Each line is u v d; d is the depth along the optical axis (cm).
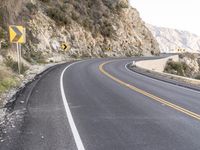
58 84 1369
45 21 3472
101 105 937
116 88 1356
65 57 3538
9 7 2008
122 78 1869
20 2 2341
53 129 654
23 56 2267
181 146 574
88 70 2280
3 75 1219
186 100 1127
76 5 4797
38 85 1302
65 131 643
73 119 745
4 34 1800
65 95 1084
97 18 5350
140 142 589
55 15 3762
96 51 4725
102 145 563
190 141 607
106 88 1334
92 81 1573
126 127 693
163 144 582
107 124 712
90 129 665
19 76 1471
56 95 1078
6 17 1925
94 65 2889
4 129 641
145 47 6888
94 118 765
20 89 1161
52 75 1753
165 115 834
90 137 609
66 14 4172
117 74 2142
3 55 1633
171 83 1773
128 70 2639
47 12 3706
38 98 1005
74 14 4381
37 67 2203
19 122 699
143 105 971
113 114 820
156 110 898
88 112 830
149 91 1330
